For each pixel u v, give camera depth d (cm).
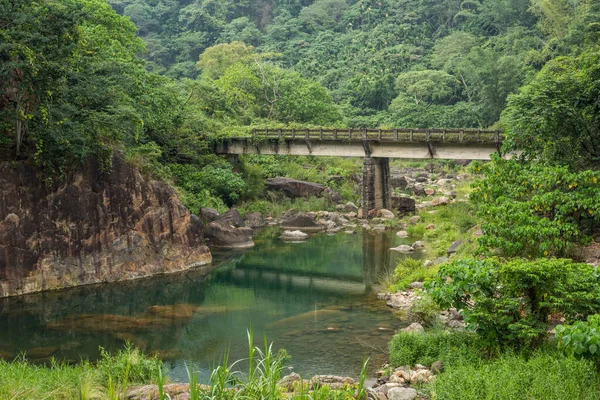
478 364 1066
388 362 1373
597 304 1080
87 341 1617
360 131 3966
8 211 2091
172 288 2300
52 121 2097
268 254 3008
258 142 4222
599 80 2148
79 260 2303
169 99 3775
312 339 1595
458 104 8112
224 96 5359
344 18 12850
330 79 9862
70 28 2173
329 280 2459
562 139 2197
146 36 12162
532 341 1120
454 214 3456
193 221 2766
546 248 1681
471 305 1191
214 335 1670
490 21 10250
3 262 2088
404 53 9969
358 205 4478
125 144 2623
